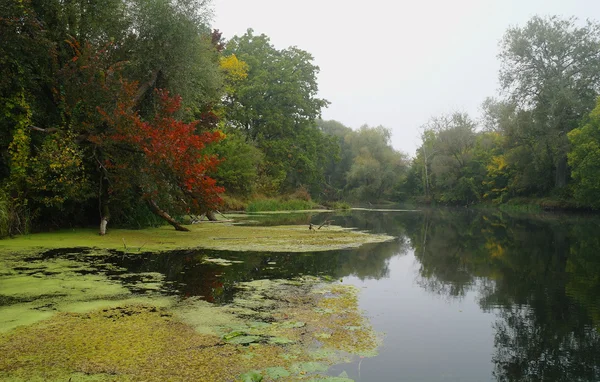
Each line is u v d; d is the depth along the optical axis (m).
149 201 12.25
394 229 17.42
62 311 4.55
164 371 3.17
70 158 9.72
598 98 28.88
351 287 6.35
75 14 11.18
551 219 25.00
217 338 3.89
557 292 6.37
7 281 5.78
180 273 6.69
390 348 3.93
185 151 10.66
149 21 12.48
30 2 9.90
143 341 3.75
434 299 5.87
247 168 28.59
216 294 5.46
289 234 13.08
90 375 3.07
